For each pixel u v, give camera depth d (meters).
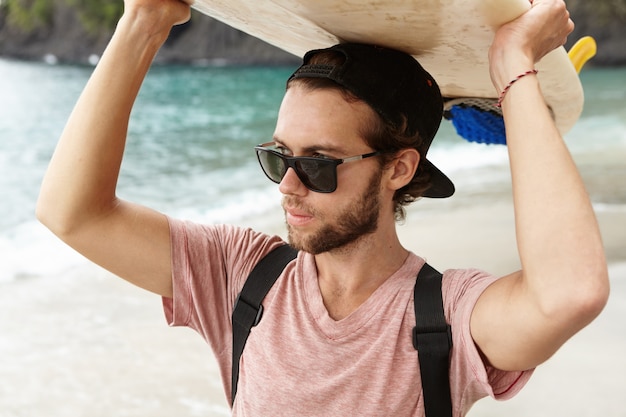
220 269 1.55
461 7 1.20
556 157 1.22
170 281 1.54
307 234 1.36
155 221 1.54
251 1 1.32
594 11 39.56
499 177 10.39
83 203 1.47
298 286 1.44
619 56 39.28
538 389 3.90
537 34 1.29
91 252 1.52
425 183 1.49
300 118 1.34
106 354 4.69
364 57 1.34
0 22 50.47
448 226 7.43
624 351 4.29
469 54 1.41
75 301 5.70
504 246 6.67
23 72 37.34
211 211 9.12
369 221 1.37
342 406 1.33
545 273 1.18
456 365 1.32
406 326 1.35
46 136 18.06
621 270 5.65
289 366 1.38
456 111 1.77
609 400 3.77
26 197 11.02
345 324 1.37
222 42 45.19
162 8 1.46
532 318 1.19
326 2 1.21
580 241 1.17
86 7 48.91
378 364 1.33
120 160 1.50
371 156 1.35
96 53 49.03
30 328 5.12
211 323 1.54
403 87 1.36
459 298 1.34
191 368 4.48
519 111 1.26
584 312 1.15
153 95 26.56
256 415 1.39
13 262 6.78
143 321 5.27
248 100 25.25
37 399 4.11
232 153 14.68
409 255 1.45
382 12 1.23
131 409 3.99
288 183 1.34
